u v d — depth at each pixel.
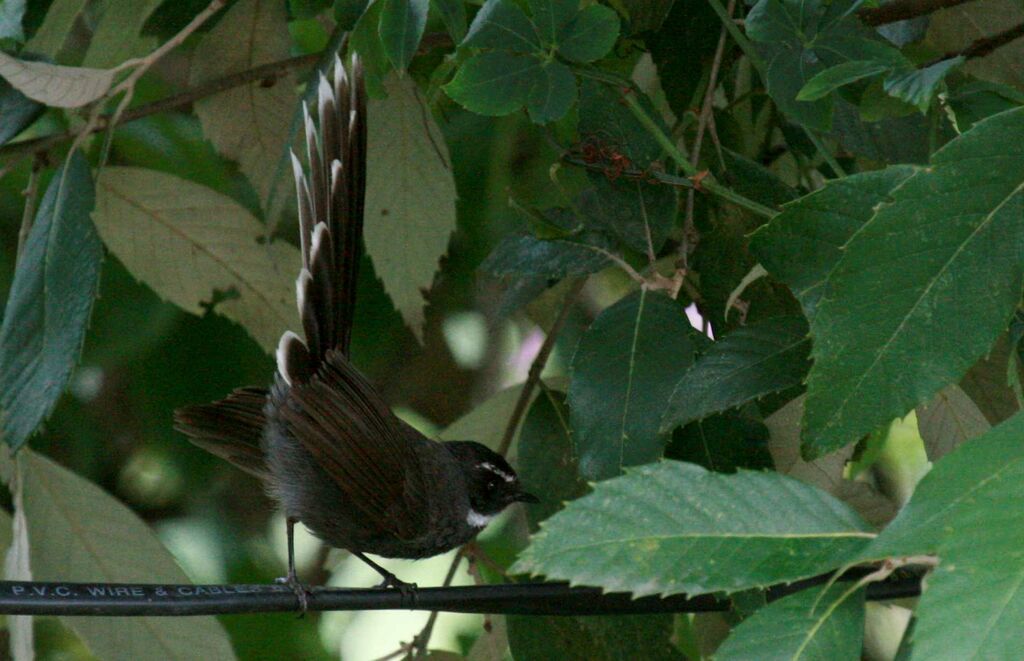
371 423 8.59
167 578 9.95
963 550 4.38
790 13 7.10
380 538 9.25
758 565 5.10
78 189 8.62
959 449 4.69
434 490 9.50
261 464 9.20
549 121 7.90
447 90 7.19
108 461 15.61
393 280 10.46
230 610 7.25
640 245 8.36
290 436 8.90
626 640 9.17
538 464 9.69
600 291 14.45
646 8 8.97
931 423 8.80
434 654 10.34
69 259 8.41
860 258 5.85
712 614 10.64
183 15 10.30
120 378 15.25
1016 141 5.77
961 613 4.27
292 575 9.16
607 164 8.38
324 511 9.05
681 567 5.14
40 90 8.41
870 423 5.86
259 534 16.25
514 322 16.06
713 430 7.97
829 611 5.01
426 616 15.77
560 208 9.73
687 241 8.78
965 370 5.79
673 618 9.20
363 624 15.71
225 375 14.21
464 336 15.99
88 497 9.95
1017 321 7.03
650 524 5.24
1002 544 4.35
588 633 9.23
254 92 10.53
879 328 5.85
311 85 8.66
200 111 10.55
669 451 8.00
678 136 9.51
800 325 7.22
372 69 8.01
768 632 5.00
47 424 14.62
